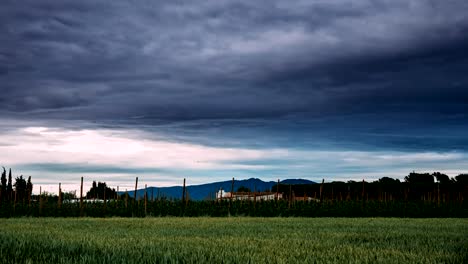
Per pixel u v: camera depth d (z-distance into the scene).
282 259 10.35
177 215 51.44
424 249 12.97
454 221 35.31
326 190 75.44
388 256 11.39
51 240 14.16
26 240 13.54
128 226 25.92
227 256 10.74
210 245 13.57
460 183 69.19
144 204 52.28
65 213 49.41
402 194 72.44
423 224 29.39
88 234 17.98
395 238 17.33
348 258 10.97
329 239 16.75
